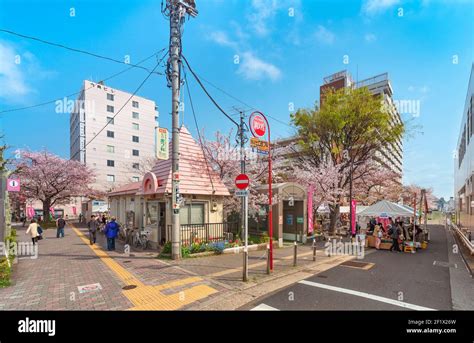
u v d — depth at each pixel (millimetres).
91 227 13594
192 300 5457
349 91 17766
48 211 28859
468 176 14297
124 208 17438
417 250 13266
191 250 9930
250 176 16453
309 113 18984
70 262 8844
